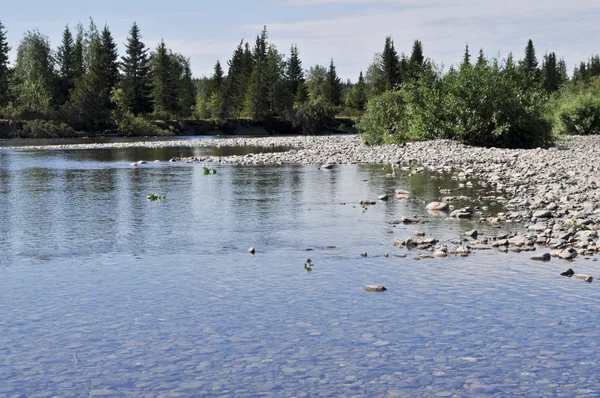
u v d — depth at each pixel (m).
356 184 20.12
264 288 8.09
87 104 89.88
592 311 7.05
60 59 125.31
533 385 5.16
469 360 5.69
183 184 20.62
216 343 6.15
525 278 8.52
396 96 44.66
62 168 27.80
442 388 5.11
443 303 7.39
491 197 16.64
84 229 12.39
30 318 6.91
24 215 14.22
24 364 5.65
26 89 101.38
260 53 123.12
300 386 5.17
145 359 5.76
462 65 38.38
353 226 12.59
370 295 7.75
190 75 144.12
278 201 16.36
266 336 6.33
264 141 56.91
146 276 8.72
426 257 9.83
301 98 139.25
